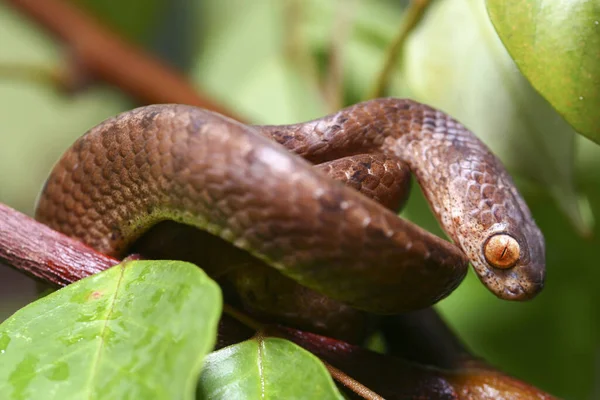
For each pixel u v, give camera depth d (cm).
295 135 25
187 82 31
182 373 21
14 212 24
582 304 28
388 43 30
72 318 22
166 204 23
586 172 28
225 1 35
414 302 23
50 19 31
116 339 22
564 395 28
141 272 22
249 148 23
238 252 23
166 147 23
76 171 24
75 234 24
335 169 24
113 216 24
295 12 30
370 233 22
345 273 23
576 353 28
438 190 25
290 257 23
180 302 22
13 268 23
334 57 29
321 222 22
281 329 24
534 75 23
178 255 24
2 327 22
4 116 46
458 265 23
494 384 24
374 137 25
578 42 23
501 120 26
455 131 25
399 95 29
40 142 46
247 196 22
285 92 30
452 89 26
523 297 24
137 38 34
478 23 26
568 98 23
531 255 24
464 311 29
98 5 33
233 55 31
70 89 31
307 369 22
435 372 24
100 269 23
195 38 37
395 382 24
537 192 28
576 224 26
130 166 23
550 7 23
